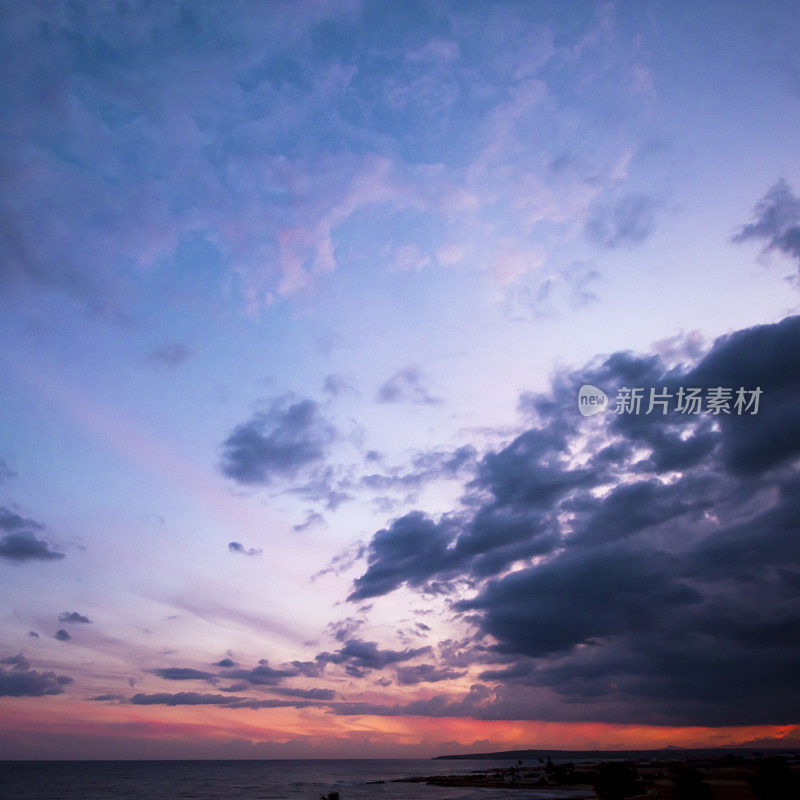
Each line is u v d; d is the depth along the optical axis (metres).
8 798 170.50
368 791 173.50
